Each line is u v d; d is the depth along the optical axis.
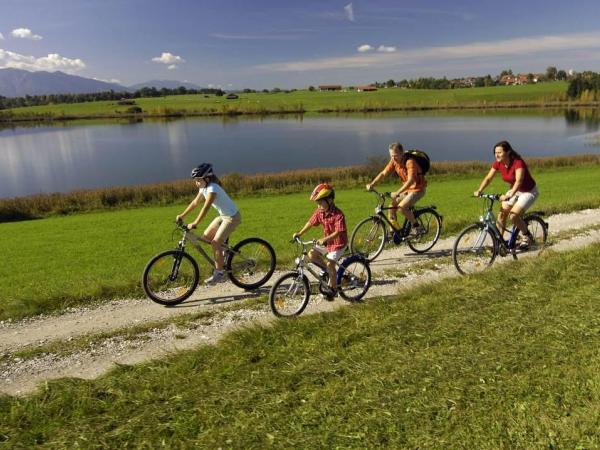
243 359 4.88
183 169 45.16
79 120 118.94
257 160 48.50
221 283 7.87
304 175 27.52
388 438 3.46
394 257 9.01
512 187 7.67
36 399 4.37
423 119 95.12
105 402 4.24
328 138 65.69
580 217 11.60
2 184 39.81
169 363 5.02
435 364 4.38
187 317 6.51
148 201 24.30
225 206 7.11
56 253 11.11
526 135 63.06
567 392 3.79
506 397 3.81
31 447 3.67
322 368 4.50
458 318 5.36
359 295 6.95
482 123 82.94
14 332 6.29
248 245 7.63
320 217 6.31
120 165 48.41
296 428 3.63
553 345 4.54
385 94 163.88
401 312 5.77
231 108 129.50
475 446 3.32
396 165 8.82
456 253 7.73
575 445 3.24
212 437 3.61
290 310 6.59
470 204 15.84
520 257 8.42
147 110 137.50
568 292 5.81
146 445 3.59
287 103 142.88
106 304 7.12
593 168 29.25
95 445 3.62
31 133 87.19
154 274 7.57
